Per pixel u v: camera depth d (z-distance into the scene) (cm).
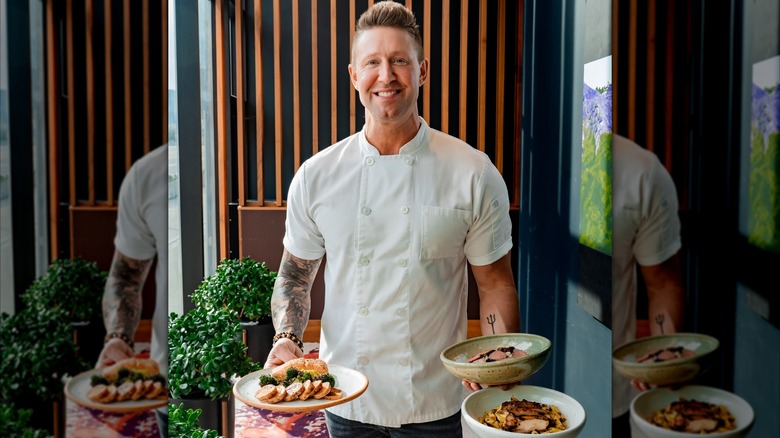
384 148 205
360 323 209
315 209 212
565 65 368
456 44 630
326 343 218
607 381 278
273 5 620
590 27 307
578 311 333
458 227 204
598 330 294
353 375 194
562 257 370
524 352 173
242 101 602
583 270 319
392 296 205
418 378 207
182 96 413
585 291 315
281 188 611
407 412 208
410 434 210
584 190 318
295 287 220
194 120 416
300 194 215
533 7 475
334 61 614
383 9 192
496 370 164
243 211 600
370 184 206
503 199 209
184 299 435
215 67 543
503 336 184
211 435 261
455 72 633
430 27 618
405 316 205
